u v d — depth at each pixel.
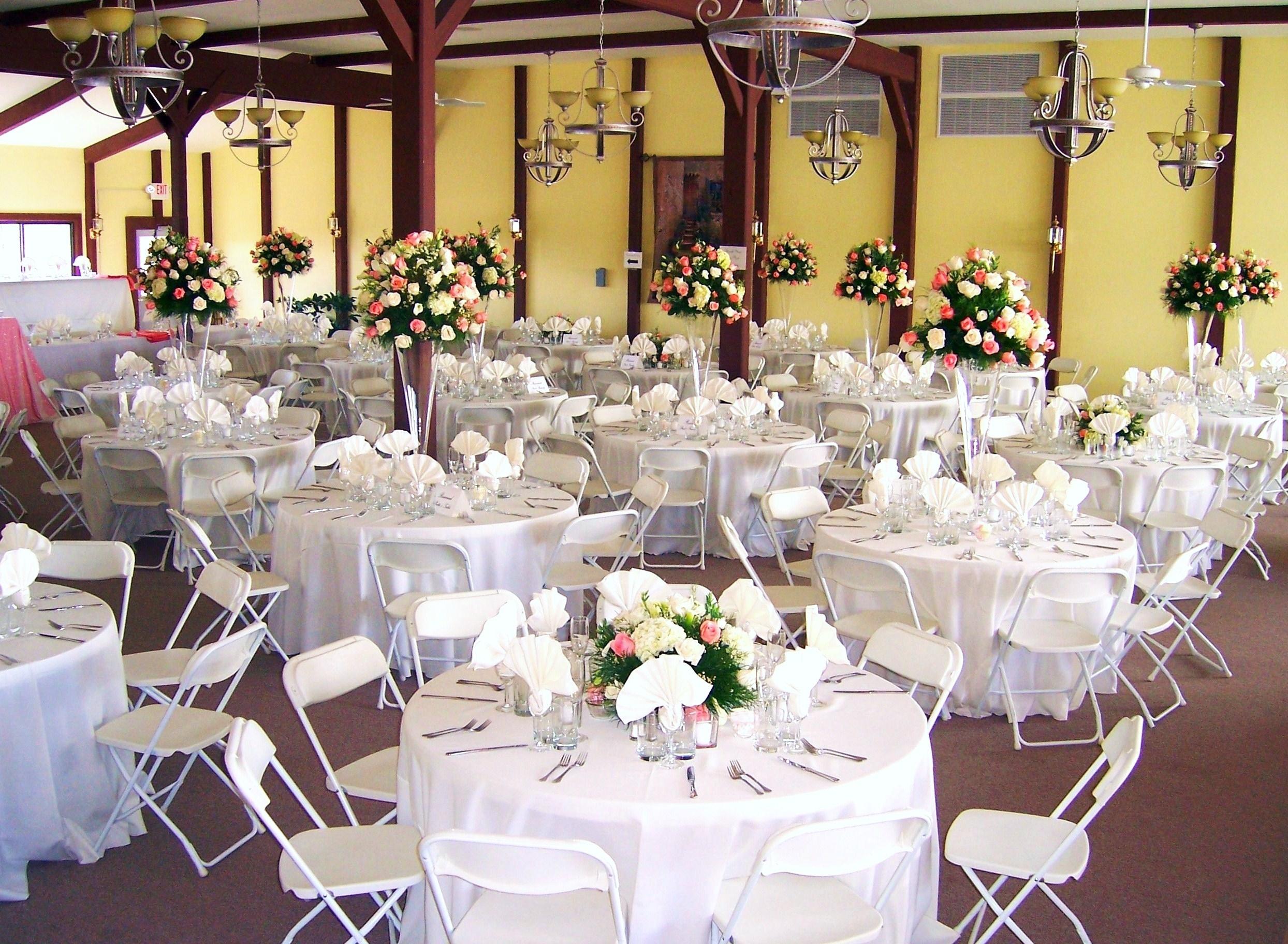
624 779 2.75
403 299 6.27
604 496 7.15
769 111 13.88
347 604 5.12
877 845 2.63
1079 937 3.38
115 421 9.26
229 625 3.95
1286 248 12.20
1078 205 12.94
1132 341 12.93
